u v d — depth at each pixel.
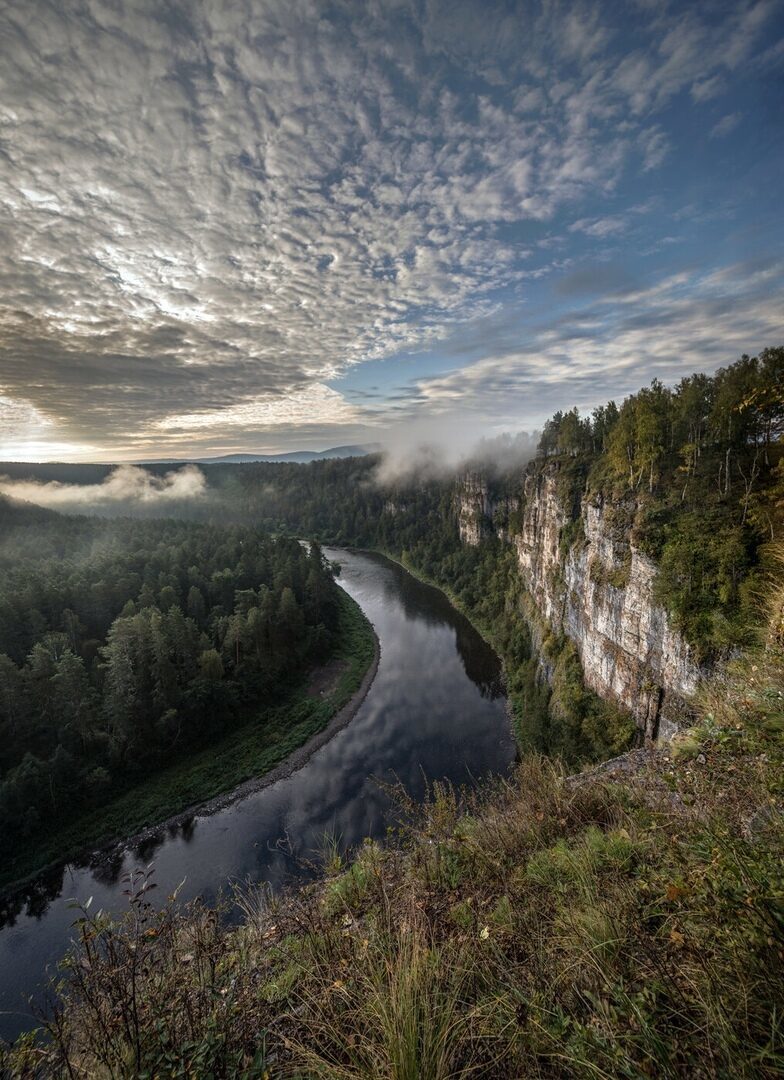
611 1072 2.29
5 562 68.38
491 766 39.25
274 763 39.62
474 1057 2.64
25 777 31.69
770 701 5.26
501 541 104.94
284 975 3.71
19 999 21.86
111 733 38.41
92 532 93.00
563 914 3.54
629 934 3.03
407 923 3.68
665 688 33.25
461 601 88.12
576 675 47.56
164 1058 2.69
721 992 2.38
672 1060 2.23
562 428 74.88
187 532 97.00
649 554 36.09
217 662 44.75
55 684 37.66
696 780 4.27
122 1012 2.84
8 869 29.41
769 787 3.67
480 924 3.86
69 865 29.97
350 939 3.96
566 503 60.84
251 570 73.00
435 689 54.47
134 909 3.53
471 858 5.29
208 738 42.22
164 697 40.25
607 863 4.36
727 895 2.63
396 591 98.94
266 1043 3.10
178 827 32.66
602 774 7.23
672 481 42.00
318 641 61.06
